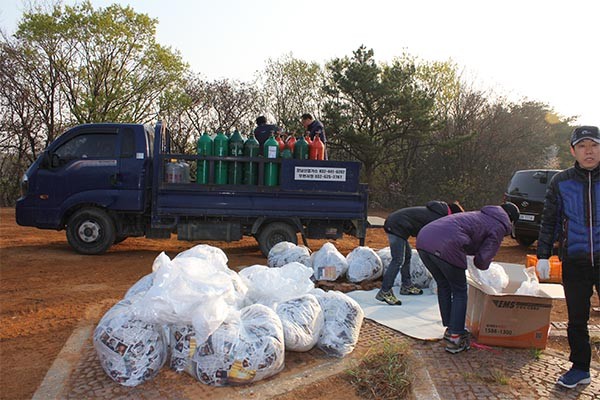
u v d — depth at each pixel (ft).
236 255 31.48
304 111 100.48
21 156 73.36
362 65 77.71
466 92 94.32
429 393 12.13
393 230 19.71
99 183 28.89
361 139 75.77
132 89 82.53
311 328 14.02
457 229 15.07
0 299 19.48
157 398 11.46
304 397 11.82
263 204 28.66
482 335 15.33
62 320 17.02
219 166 28.37
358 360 14.01
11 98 71.46
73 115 78.33
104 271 25.34
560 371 13.78
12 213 54.80
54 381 12.23
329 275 22.88
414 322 17.52
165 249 33.76
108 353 12.01
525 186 38.04
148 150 29.50
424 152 92.17
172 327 12.91
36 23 73.31
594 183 12.68
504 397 12.08
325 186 28.94
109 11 78.64
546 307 15.19
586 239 12.55
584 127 12.62
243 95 94.73
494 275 16.35
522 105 91.91
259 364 12.15
